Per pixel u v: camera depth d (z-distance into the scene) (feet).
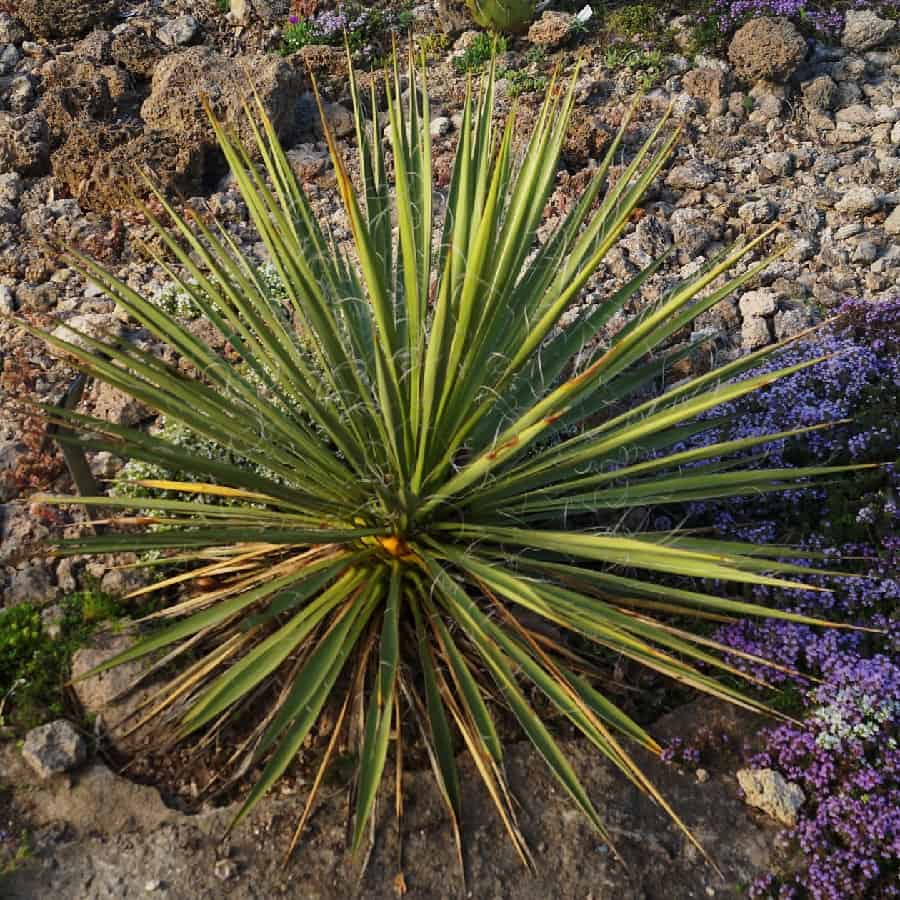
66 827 3.96
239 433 4.21
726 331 6.18
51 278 6.52
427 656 4.09
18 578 4.75
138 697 4.32
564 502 4.36
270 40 8.71
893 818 3.88
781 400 5.47
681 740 4.25
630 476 5.14
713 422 4.92
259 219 4.34
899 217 6.90
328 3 8.87
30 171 7.39
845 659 4.28
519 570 4.49
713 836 4.00
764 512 5.17
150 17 8.87
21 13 8.55
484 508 4.44
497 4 8.46
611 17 8.85
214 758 4.19
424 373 3.99
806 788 4.09
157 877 3.81
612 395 4.93
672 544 4.24
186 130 7.42
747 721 4.33
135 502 4.24
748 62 8.03
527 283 4.76
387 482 4.18
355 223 3.51
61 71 8.04
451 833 3.95
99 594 4.68
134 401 5.48
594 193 4.82
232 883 3.80
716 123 7.84
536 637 4.33
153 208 6.97
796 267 6.65
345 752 4.19
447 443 4.26
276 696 4.37
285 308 5.90
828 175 7.44
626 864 3.91
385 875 3.84
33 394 5.67
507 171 4.66
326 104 8.02
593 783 4.12
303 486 4.28
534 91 8.04
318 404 3.91
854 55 8.59
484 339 4.21
